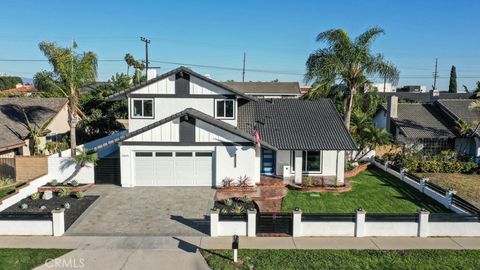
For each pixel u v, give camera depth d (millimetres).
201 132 23625
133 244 15484
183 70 24922
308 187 23625
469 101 38719
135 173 24047
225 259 14125
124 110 46344
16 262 13773
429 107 39375
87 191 22828
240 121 27828
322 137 26078
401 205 20828
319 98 32656
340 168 24875
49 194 21109
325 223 16438
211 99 25453
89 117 40531
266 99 31203
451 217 16516
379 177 27781
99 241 15766
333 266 13664
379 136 31516
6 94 59094
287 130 26875
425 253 14781
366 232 16469
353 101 33375
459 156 32719
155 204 20500
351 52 31094
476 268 13656
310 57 32594
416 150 34219
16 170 24375
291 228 16516
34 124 31469
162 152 23922
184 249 15039
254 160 23641
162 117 25375
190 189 23469
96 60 26641
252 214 16281
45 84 25438
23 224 16406
